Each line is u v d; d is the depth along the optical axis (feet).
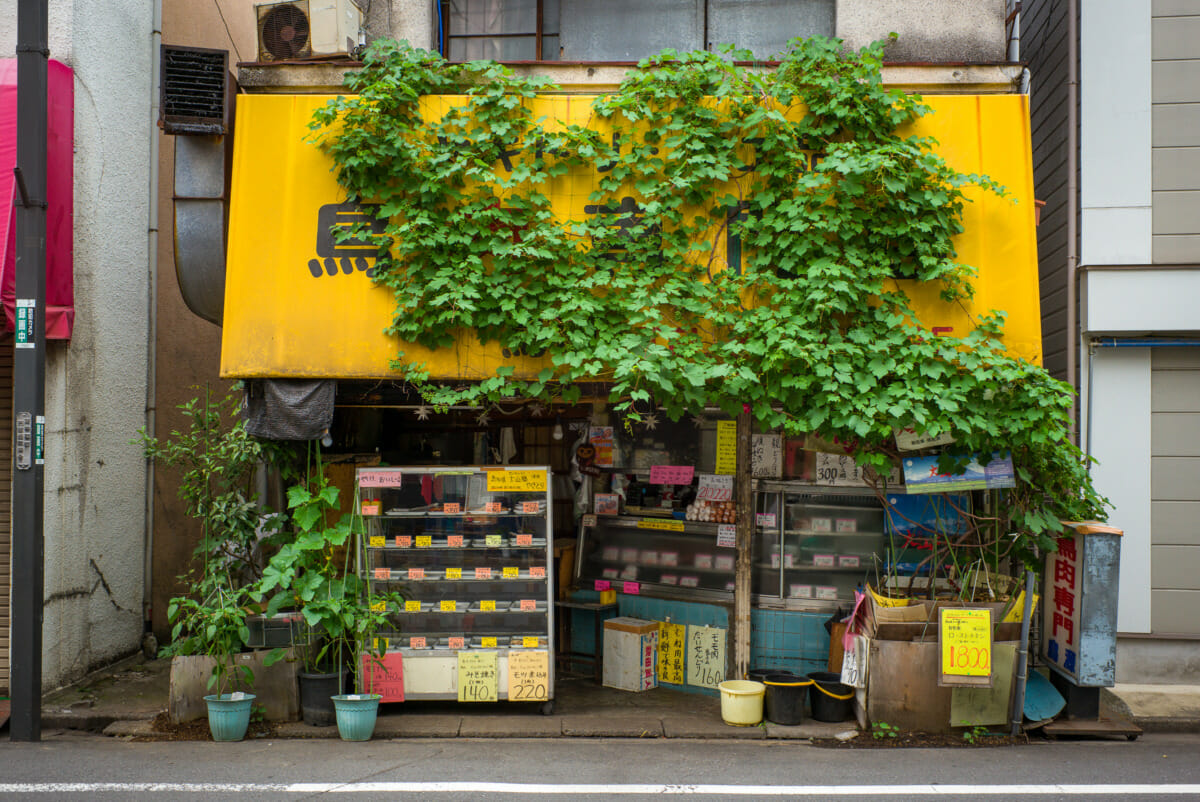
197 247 25.86
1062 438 23.18
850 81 24.56
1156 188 28.81
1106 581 23.89
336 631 23.76
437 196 24.72
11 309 24.58
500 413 32.32
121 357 30.71
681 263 24.62
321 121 24.36
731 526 27.63
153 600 32.71
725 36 28.22
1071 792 19.43
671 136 24.81
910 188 24.09
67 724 24.43
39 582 23.07
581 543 30.60
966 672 22.75
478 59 28.53
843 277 23.94
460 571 25.64
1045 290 32.22
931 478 23.81
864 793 19.33
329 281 24.90
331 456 30.17
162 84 25.29
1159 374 28.81
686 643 28.17
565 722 24.53
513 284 24.27
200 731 23.50
